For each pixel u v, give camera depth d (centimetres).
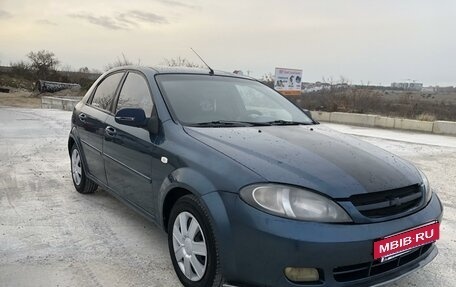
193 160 296
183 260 303
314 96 1895
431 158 855
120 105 425
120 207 481
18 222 428
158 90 375
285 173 260
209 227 273
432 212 287
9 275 316
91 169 481
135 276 320
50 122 1375
